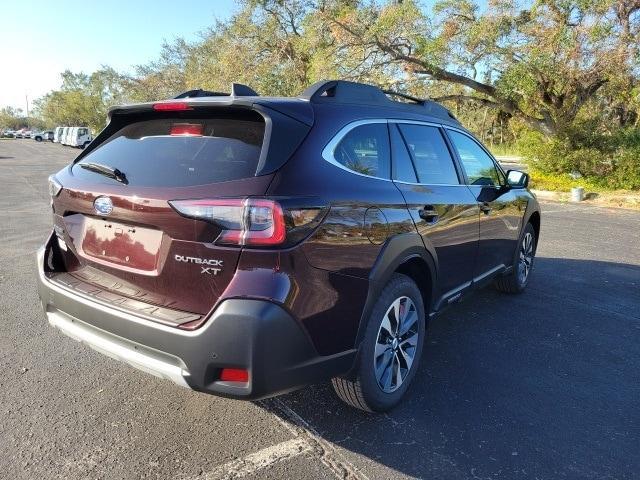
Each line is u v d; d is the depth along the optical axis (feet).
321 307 7.86
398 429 9.44
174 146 8.65
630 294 17.92
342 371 8.51
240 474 8.13
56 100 293.64
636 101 53.83
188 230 7.52
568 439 9.25
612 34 43.91
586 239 28.22
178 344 7.41
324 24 54.49
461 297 12.85
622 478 8.23
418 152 11.23
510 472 8.32
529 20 47.62
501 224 14.58
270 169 7.61
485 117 115.03
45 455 8.46
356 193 8.68
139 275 8.27
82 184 9.02
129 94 167.43
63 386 10.68
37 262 10.07
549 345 13.41
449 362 12.30
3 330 13.41
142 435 9.09
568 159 53.88
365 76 53.67
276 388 7.48
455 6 48.75
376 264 8.88
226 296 7.27
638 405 10.50
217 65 90.17
